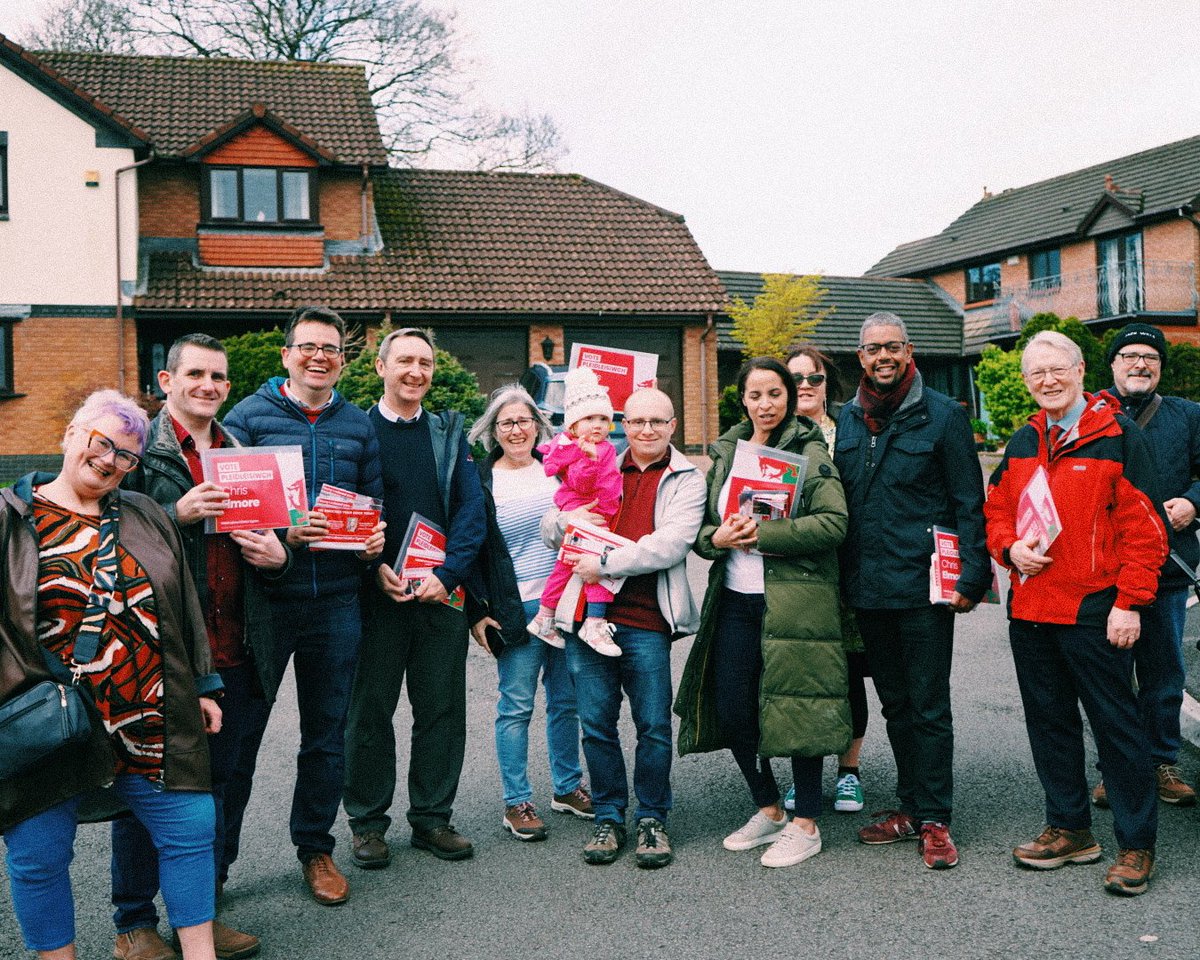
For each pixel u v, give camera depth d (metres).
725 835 4.64
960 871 4.12
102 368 18.89
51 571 2.99
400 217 22.64
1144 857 3.91
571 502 4.57
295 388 4.23
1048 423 4.27
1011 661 7.78
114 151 19.05
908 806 4.57
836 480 4.37
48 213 18.75
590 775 4.52
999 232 31.78
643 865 4.28
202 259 20.16
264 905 4.03
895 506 4.41
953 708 6.52
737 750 4.48
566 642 4.57
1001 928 3.61
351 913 3.94
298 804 4.17
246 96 22.38
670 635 4.52
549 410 12.78
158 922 3.92
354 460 4.25
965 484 4.36
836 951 3.50
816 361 5.30
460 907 3.97
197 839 3.19
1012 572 4.26
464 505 4.61
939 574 4.26
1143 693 4.84
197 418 3.81
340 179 21.41
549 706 5.06
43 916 3.03
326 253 21.17
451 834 4.51
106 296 18.92
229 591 3.82
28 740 2.80
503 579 4.69
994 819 4.68
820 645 4.24
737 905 3.89
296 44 29.94
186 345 3.76
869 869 4.19
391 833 4.82
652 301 21.61
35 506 3.06
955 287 32.34
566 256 22.45
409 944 3.67
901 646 4.45
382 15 29.94
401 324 20.50
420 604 4.51
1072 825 4.16
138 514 3.21
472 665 8.00
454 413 4.76
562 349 21.33
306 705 4.17
